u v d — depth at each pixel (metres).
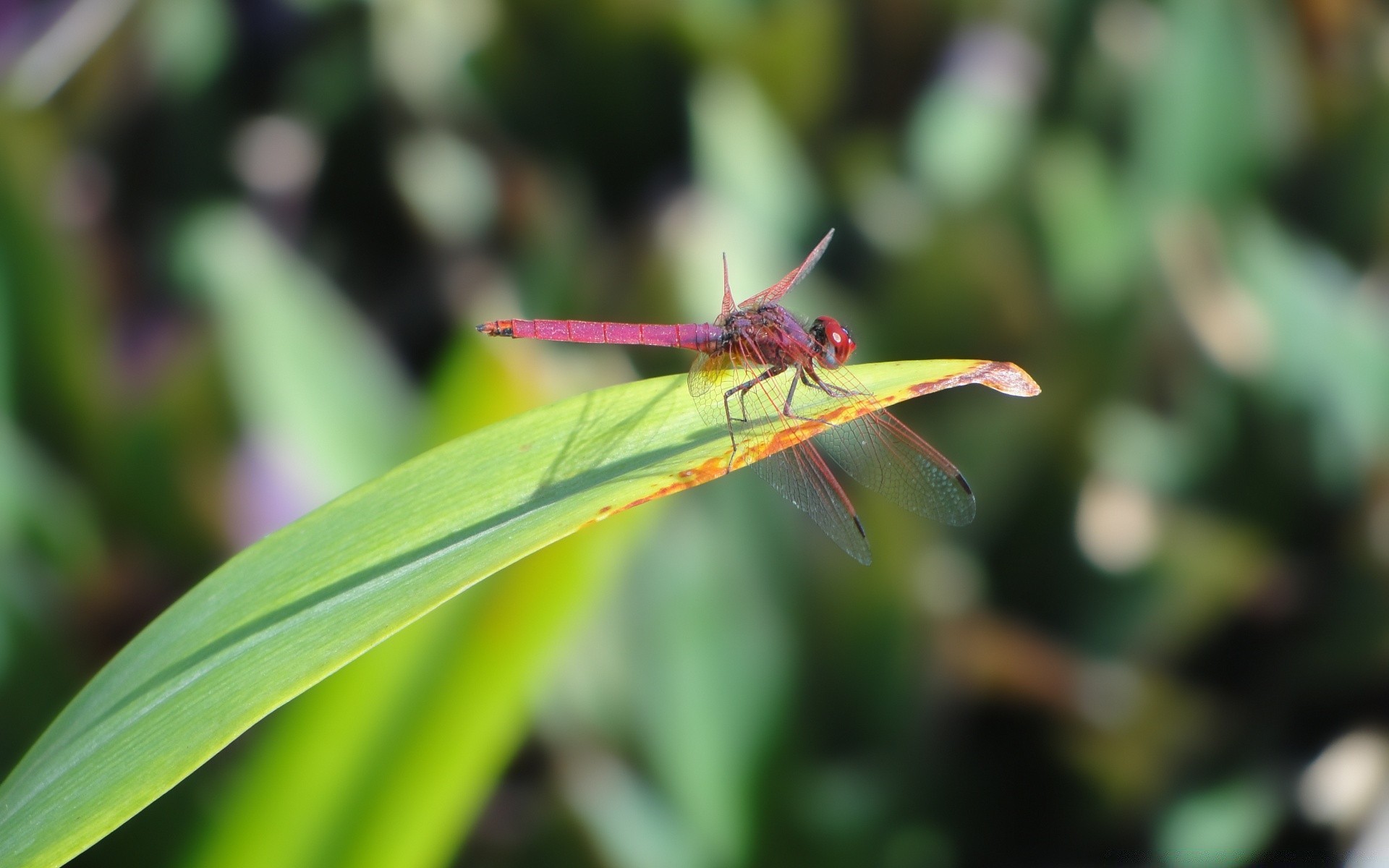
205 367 0.38
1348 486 0.40
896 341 0.41
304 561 0.31
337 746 0.32
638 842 0.36
